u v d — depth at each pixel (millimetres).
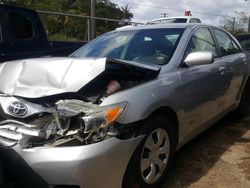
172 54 4082
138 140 3172
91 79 3160
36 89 3254
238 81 5434
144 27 4832
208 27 5039
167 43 4277
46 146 2883
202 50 4562
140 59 4152
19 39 6141
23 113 3170
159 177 3562
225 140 5020
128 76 3520
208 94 4414
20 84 3381
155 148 3459
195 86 4086
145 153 3357
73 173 2771
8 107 3229
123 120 3053
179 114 3811
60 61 3439
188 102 3959
